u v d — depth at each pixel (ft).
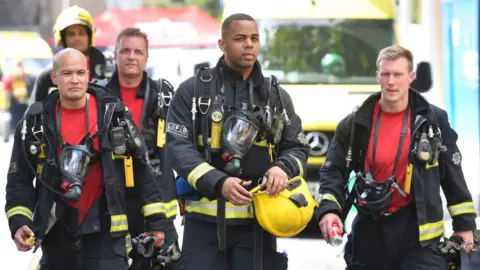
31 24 148.46
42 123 23.65
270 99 23.97
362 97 43.96
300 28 47.09
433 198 24.81
